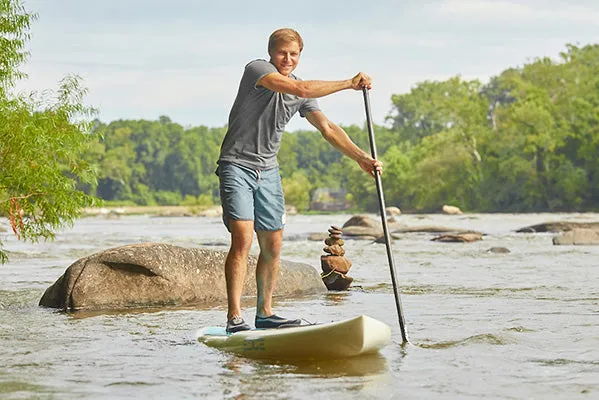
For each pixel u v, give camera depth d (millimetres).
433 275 15922
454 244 29703
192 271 11586
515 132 115938
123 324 9227
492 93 173750
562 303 10883
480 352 7145
